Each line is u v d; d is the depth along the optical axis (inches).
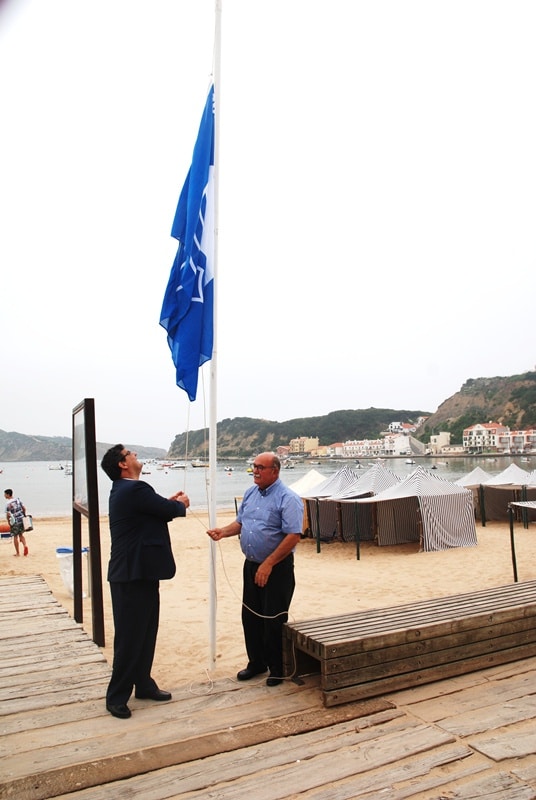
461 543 577.3
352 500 550.3
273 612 159.8
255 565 165.3
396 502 624.1
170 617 302.8
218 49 190.9
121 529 147.1
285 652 161.0
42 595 297.0
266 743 125.3
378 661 148.3
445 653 158.6
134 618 146.1
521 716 135.0
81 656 194.5
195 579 429.7
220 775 113.3
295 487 772.0
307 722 133.4
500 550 550.3
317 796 105.0
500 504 800.3
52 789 109.6
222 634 264.8
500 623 169.6
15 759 121.8
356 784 108.7
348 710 139.8
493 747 120.8
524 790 105.7
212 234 184.9
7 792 108.9
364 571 462.0
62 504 1745.8
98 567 216.1
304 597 354.9
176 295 190.5
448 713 137.3
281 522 161.2
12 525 549.6
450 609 173.9
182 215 195.6
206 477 183.8
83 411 216.5
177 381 183.3
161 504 147.1
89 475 212.2
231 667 211.0
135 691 152.9
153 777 113.3
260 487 168.1
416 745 122.3
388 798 104.0
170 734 131.5
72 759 121.2
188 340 181.6
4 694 158.9
